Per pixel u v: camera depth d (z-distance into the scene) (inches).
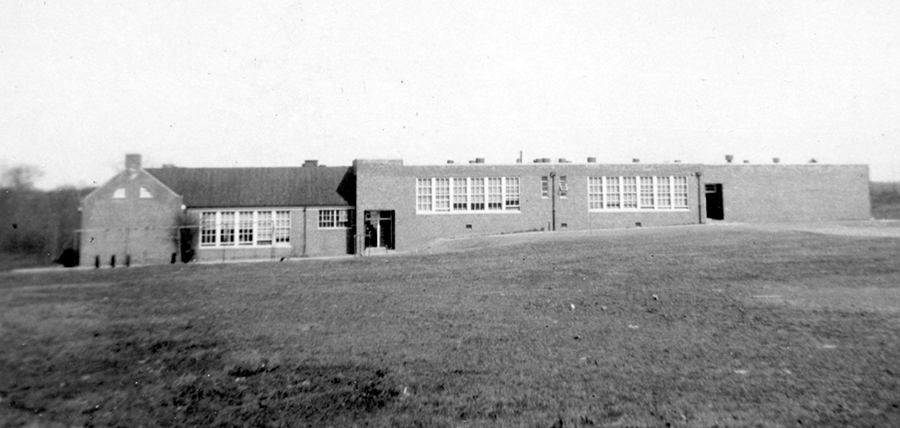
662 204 1838.1
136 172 1628.9
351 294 820.6
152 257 1609.3
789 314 560.4
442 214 1803.6
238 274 1147.9
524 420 343.3
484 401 375.9
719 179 1899.6
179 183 1784.0
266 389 423.8
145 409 397.1
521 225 1807.3
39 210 1496.1
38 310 772.6
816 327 510.0
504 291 776.3
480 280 876.0
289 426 355.6
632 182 1840.6
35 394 429.4
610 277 823.1
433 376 430.6
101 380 460.1
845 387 369.7
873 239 1077.8
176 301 829.8
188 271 1243.8
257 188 1815.9
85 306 797.2
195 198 1749.5
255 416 374.3
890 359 417.7
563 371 427.2
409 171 1807.3
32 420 383.9
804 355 436.1
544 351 481.4
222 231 1758.1
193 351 538.3
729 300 635.5
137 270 1315.2
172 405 402.9
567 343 503.5
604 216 1822.1
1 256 1414.9
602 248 1143.6
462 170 1818.4
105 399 417.1
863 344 455.2
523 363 451.2
